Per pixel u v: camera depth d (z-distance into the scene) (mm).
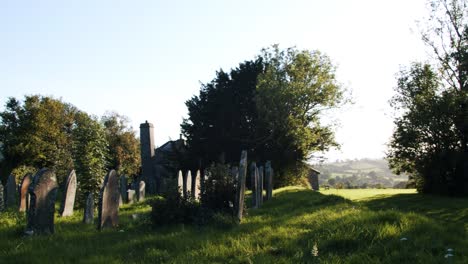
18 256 7309
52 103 52844
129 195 22094
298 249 7207
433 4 31797
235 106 42062
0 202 16406
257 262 6418
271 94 41594
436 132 28484
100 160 18797
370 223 8203
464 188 27625
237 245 7531
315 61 45375
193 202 11422
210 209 11141
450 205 21578
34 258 7062
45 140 49594
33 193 9781
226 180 11977
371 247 6980
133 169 51344
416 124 29000
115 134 58219
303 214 12031
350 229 7934
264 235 8633
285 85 43500
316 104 45844
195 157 41438
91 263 6711
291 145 42250
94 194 17891
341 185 58281
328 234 7949
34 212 9789
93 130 18969
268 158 41219
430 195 28625
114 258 7102
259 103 41312
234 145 41688
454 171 28078
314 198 17312
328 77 45281
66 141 50562
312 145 45406
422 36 35781
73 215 14891
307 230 8922
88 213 12820
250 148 42000
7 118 50281
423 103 29469
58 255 7340
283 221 10555
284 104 42469
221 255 7000
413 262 6273
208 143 41281
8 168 47312
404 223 8203
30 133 49062
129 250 7727
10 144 47938
